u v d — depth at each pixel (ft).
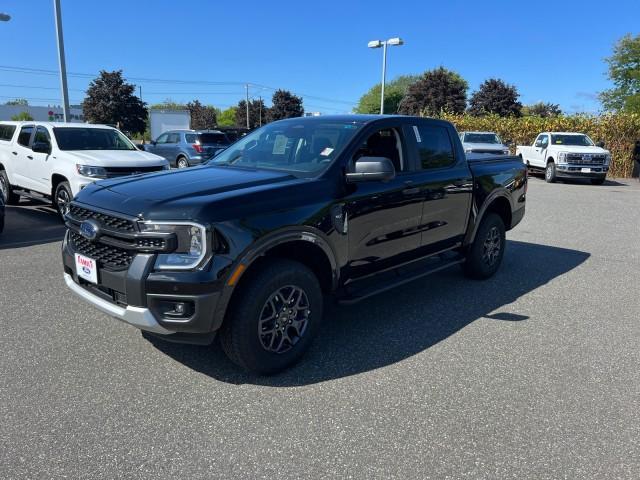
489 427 9.83
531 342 13.87
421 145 15.84
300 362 12.42
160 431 9.52
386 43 89.45
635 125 72.74
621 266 22.17
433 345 13.56
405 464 8.70
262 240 10.77
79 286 11.99
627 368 12.42
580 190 54.13
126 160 28.35
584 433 9.70
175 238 10.11
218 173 13.14
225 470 8.48
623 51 132.57
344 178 12.87
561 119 80.07
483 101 180.45
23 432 9.39
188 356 12.59
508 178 19.66
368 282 14.47
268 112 214.69
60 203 28.63
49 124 30.94
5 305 15.80
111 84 143.54
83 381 11.28
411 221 15.01
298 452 8.98
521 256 23.81
